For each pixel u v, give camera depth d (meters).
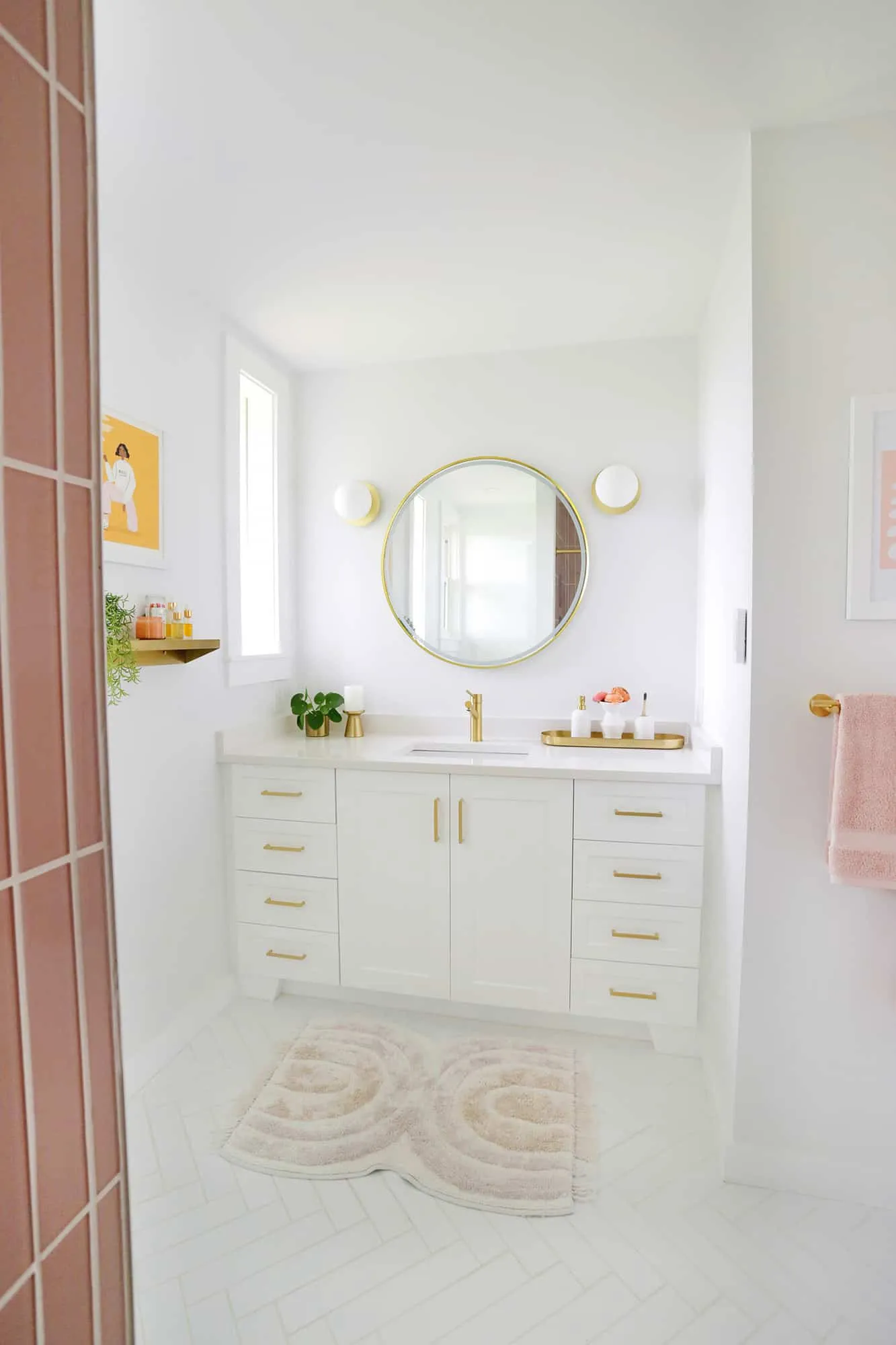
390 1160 1.64
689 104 1.40
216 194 1.69
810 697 1.51
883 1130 1.52
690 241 1.89
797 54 1.27
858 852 1.43
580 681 2.65
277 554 2.73
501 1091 1.88
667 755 2.33
